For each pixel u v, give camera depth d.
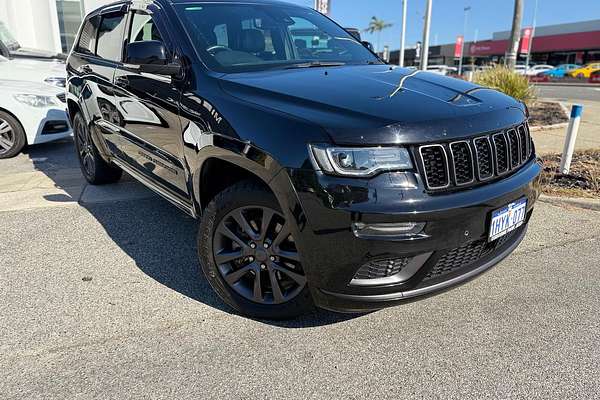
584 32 46.69
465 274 2.38
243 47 3.24
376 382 2.20
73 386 2.15
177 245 3.64
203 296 2.92
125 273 3.21
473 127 2.29
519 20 13.93
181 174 3.05
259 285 2.58
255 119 2.35
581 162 5.95
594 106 12.69
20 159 6.62
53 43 12.78
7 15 12.05
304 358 2.36
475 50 59.59
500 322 2.67
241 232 2.62
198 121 2.69
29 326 2.60
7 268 3.26
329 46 3.71
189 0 3.44
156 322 2.65
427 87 2.68
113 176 5.11
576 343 2.49
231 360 2.34
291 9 3.95
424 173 2.13
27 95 6.55
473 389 2.16
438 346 2.46
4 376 2.21
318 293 2.29
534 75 36.72
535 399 2.10
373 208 2.04
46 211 4.37
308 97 2.38
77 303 2.83
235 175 2.75
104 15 4.35
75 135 5.23
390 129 2.10
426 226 2.10
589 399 2.10
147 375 2.23
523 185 2.49
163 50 2.94
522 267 3.33
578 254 3.54
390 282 2.21
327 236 2.13
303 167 2.13
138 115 3.47
